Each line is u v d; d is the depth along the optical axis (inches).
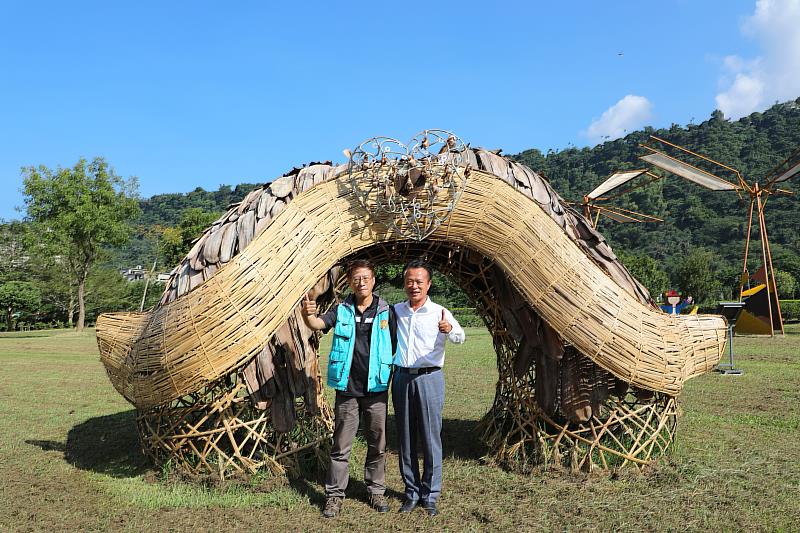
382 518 156.5
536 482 182.1
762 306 758.5
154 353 171.3
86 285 1728.6
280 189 182.4
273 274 169.5
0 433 258.4
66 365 534.9
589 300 178.9
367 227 177.9
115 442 241.0
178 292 177.3
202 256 181.0
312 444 192.2
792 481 179.8
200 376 168.7
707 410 286.5
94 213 1130.0
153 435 190.4
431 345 161.9
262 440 183.9
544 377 191.9
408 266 165.3
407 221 177.0
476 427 237.0
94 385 406.0
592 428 190.7
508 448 203.6
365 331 164.6
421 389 161.3
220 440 189.6
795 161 752.3
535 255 180.1
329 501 160.2
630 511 157.9
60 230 1115.9
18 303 1525.6
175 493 173.9
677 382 190.4
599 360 179.6
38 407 323.9
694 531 144.9
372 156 175.2
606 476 185.0
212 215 1728.6
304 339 188.1
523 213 181.5
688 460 199.8
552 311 179.2
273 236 171.8
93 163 1148.5
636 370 182.4
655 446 201.9
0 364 542.6
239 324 167.0
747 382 374.3
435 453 161.9
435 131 177.3
